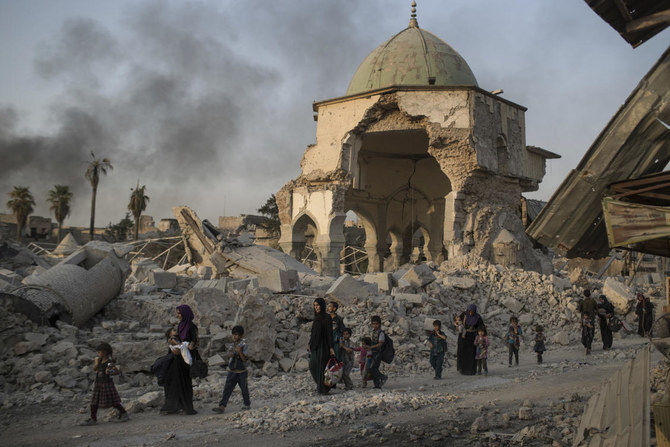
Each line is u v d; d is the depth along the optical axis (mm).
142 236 78750
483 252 29562
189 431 6605
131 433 6531
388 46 35188
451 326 14758
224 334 10812
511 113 32031
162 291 16594
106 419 7195
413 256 50844
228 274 22984
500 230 30391
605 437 4602
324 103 32906
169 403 7473
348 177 32469
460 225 29797
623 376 6062
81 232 81000
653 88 6074
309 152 33625
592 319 13805
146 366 9773
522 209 36906
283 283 14836
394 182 43344
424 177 42906
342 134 31938
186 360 7426
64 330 10555
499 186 31266
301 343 11648
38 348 9570
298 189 34312
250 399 8516
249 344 10609
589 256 7375
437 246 42250
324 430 6582
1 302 10086
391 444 5961
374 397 8133
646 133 6270
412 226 43750
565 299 18141
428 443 5965
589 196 6652
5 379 8891
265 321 10867
